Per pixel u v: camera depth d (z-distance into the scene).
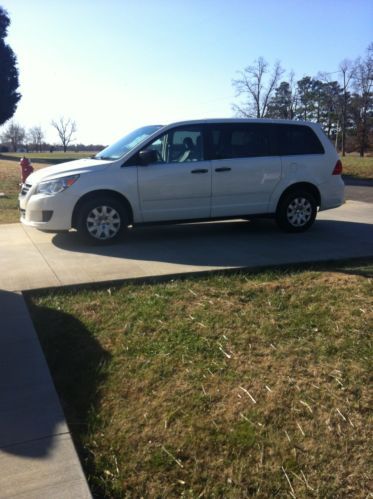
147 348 3.83
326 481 2.53
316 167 8.00
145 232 8.31
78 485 2.44
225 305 4.61
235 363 3.60
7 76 55.19
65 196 6.96
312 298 4.77
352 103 61.50
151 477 2.56
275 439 2.82
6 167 31.61
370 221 9.27
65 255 6.48
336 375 3.44
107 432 2.90
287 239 7.55
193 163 7.38
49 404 3.12
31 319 4.33
